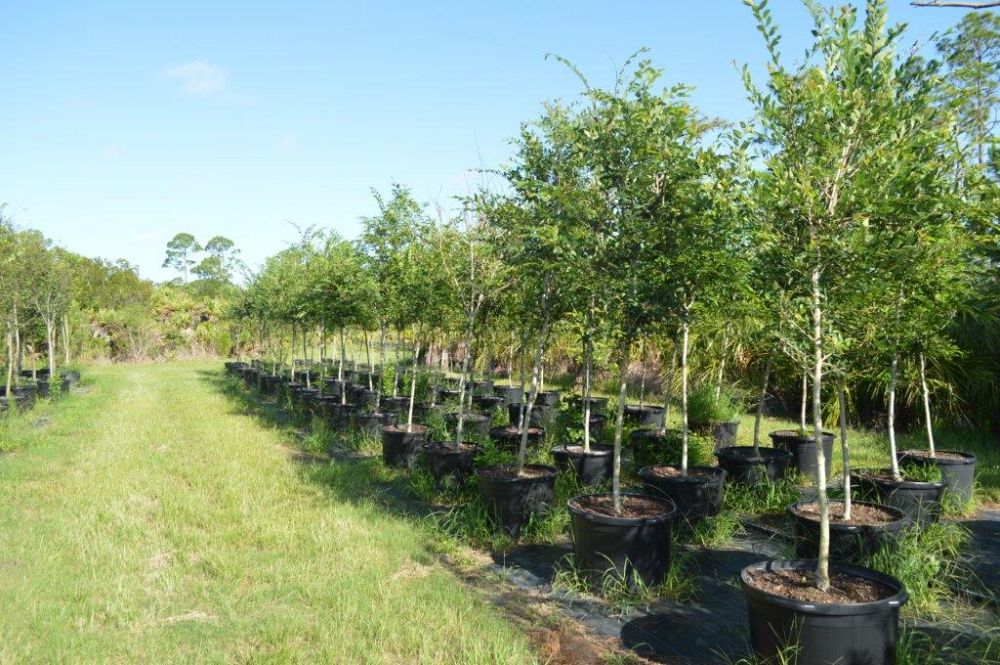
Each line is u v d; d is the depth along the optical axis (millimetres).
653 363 15711
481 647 3971
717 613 4629
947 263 4840
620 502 5406
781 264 3949
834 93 3545
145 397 17125
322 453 10188
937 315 5324
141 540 5852
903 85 3693
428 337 15078
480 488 6363
